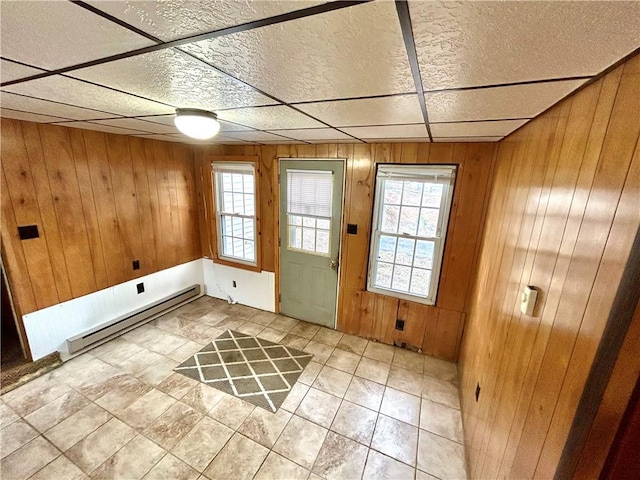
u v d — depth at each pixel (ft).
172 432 6.59
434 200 8.79
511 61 2.33
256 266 12.19
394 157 8.83
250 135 8.02
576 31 1.76
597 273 2.32
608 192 2.32
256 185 11.24
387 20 1.81
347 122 5.41
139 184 10.44
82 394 7.59
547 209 3.65
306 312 11.57
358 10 1.70
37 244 7.96
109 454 6.03
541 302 3.42
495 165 7.72
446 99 3.55
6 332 9.31
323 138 8.13
